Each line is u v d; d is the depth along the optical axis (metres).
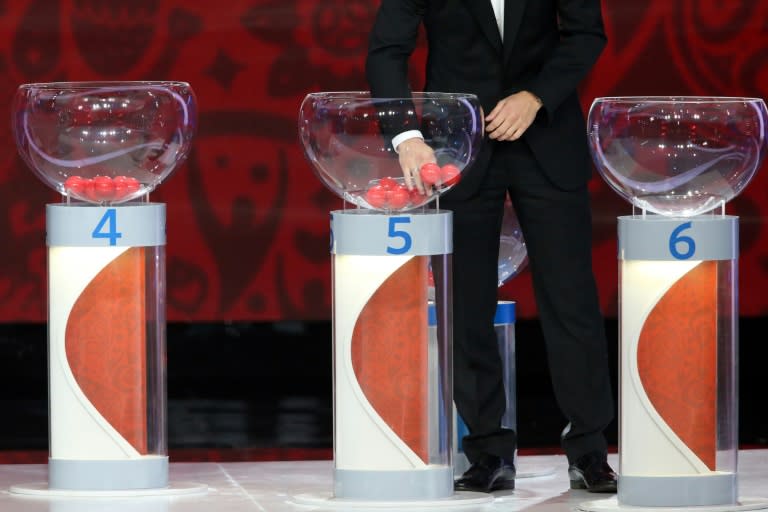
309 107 12.55
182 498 13.62
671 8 22.84
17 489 13.95
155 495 13.68
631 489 12.53
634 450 12.51
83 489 13.77
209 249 23.05
